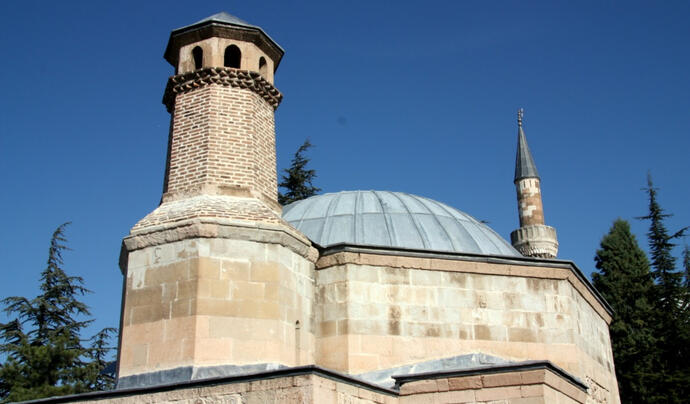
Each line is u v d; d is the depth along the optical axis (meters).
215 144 19.02
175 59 21.23
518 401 15.33
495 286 20.27
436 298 19.59
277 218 18.12
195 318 16.28
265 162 19.84
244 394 14.22
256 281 17.09
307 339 18.42
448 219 22.94
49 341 32.62
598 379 22.56
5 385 28.34
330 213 22.64
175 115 19.95
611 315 25.53
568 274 21.05
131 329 16.97
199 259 16.80
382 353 18.67
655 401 36.16
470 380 15.90
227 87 19.81
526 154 38.62
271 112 20.89
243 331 16.55
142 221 18.14
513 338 19.89
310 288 19.03
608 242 45.56
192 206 17.81
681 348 38.00
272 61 21.66
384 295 19.25
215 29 20.34
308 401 13.57
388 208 22.72
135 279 17.44
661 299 43.25
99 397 15.51
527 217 36.97
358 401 14.93
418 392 16.23
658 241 46.75
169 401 14.84
